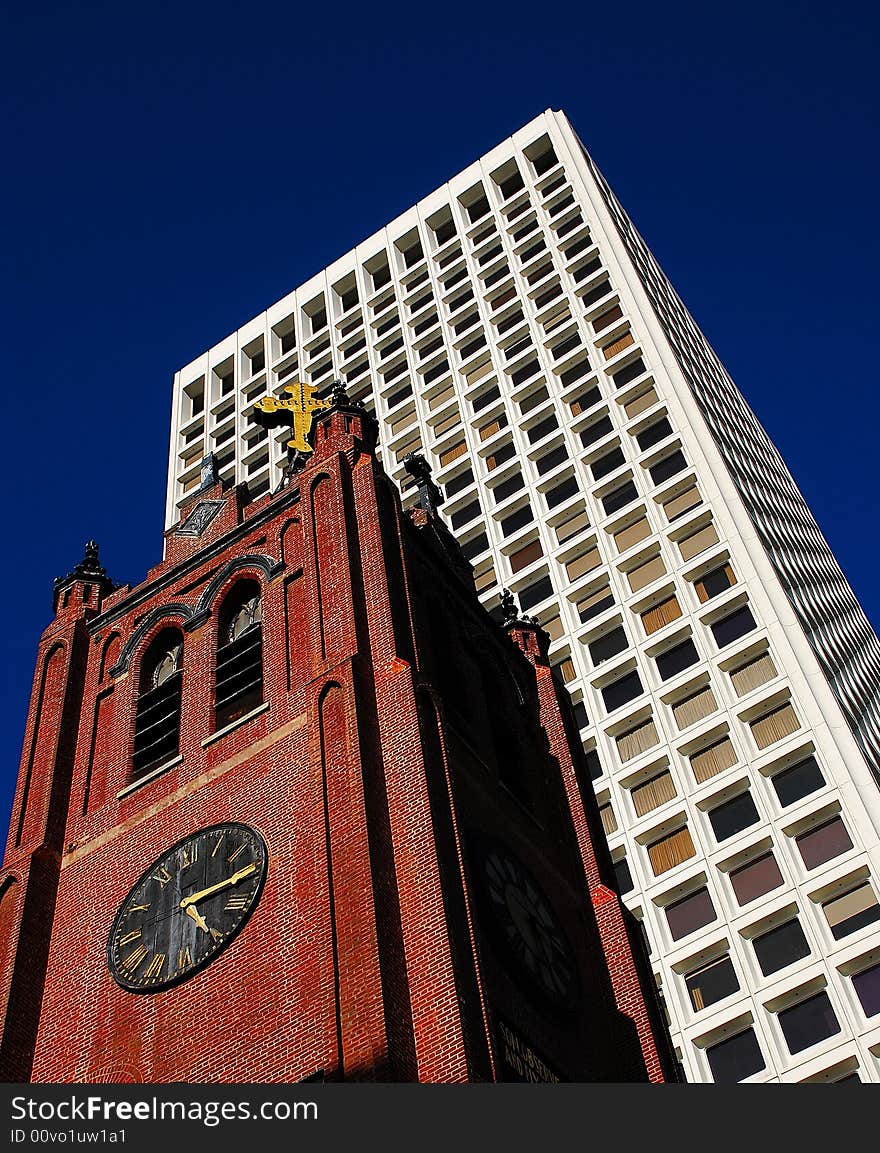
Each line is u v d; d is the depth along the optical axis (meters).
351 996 27.91
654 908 61.91
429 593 41.03
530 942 33.16
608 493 81.38
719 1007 57.16
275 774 34.19
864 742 70.56
